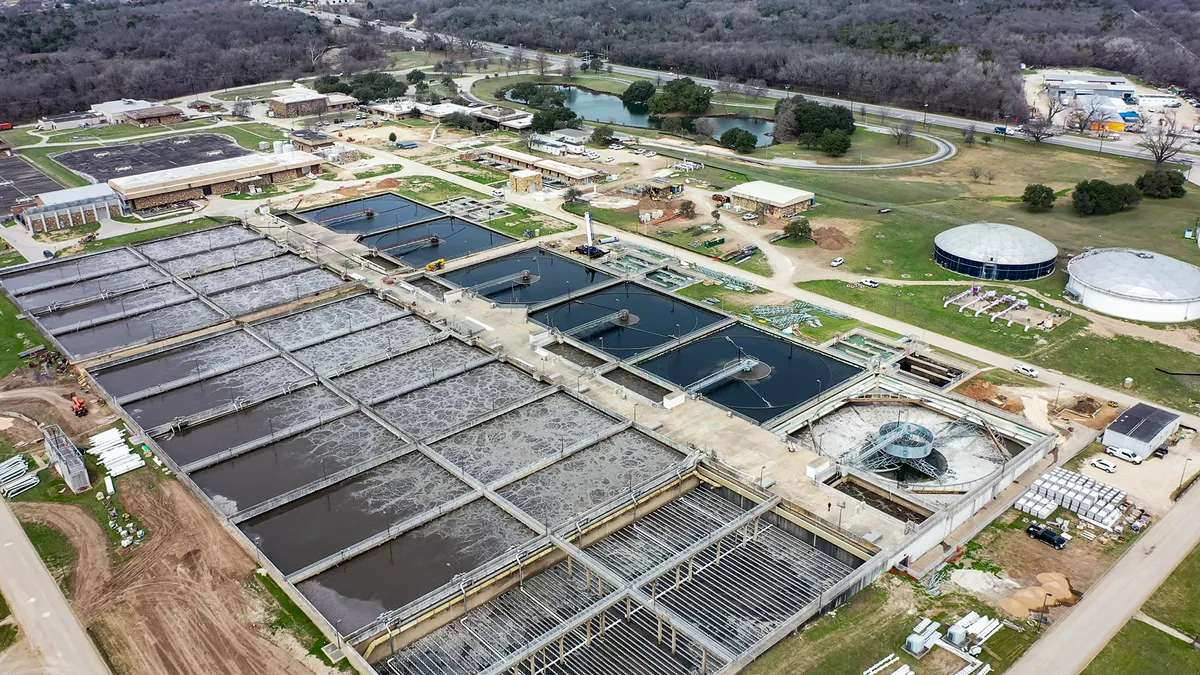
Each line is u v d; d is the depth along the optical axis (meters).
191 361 122.56
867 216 179.12
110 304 142.00
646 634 75.00
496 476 94.06
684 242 166.38
